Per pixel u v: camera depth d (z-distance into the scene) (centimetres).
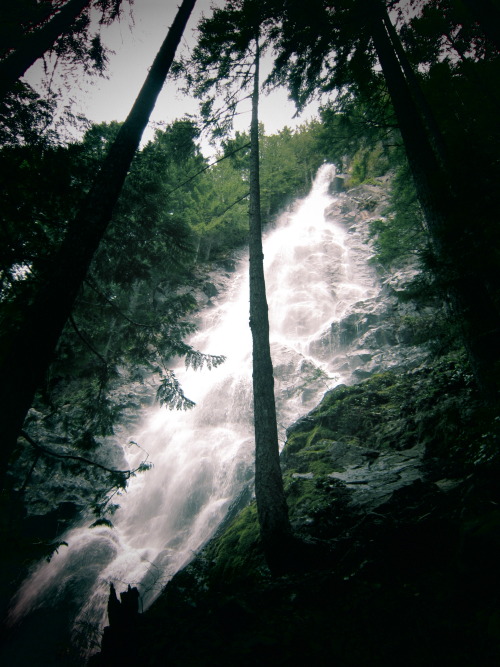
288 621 301
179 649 290
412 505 485
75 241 480
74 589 1219
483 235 342
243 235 3844
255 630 297
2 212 536
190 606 398
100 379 943
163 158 1006
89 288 930
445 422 709
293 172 4656
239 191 3619
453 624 246
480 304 515
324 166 5091
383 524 435
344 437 937
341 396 1093
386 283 2294
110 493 1602
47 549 530
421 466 654
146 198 958
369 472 702
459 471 555
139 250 976
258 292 721
